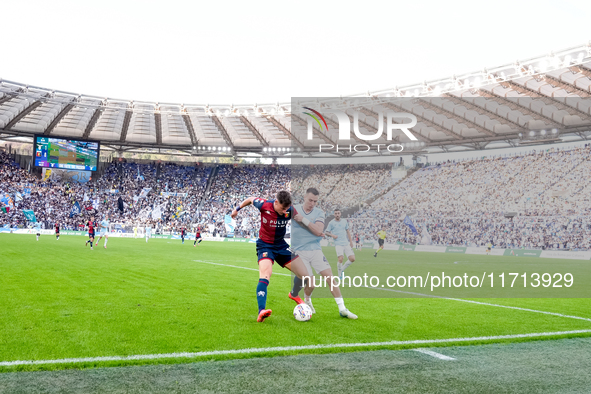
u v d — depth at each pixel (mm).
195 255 19844
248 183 50031
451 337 5379
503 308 7770
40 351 4328
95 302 7062
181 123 41094
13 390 3377
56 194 44250
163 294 8141
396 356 4535
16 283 8914
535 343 5242
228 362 4191
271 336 5152
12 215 41656
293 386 3582
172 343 4730
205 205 47844
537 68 24703
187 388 3486
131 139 43938
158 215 46656
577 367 4297
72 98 34719
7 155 44656
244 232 45188
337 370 4027
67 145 39031
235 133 43219
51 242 25312
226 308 6879
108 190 46781
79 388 3445
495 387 3678
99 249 21234
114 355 4254
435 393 3502
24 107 35375
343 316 6504
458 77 27594
